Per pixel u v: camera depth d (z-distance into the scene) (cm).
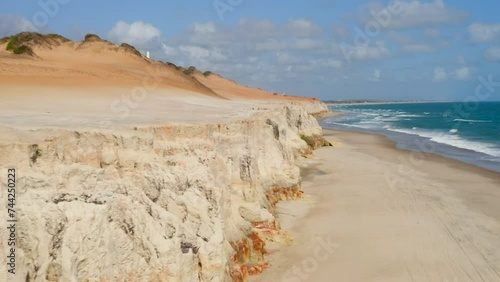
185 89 7712
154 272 1565
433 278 2211
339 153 5762
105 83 5472
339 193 3672
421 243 2625
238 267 2064
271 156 3500
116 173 1686
